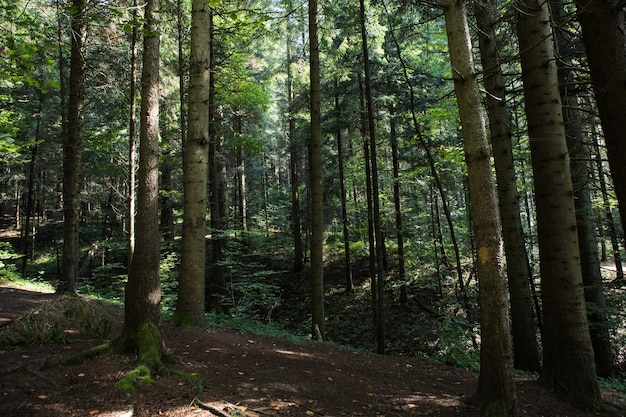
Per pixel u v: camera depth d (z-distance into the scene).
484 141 3.89
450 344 9.47
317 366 5.88
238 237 15.64
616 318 11.57
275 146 32.38
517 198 7.86
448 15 4.05
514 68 9.20
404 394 4.81
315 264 9.82
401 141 17.36
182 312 7.41
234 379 4.46
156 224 4.92
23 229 29.45
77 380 3.69
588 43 3.09
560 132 5.39
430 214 18.98
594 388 4.85
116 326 6.76
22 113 16.41
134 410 3.20
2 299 10.01
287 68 19.86
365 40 10.81
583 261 8.86
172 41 12.87
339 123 17.00
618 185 2.99
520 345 7.52
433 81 14.63
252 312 13.88
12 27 6.30
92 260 23.42
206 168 7.78
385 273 20.11
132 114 10.84
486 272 3.88
